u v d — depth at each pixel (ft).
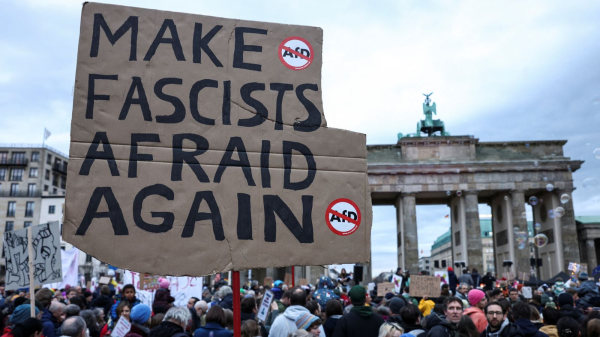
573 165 282.56
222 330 34.99
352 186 25.61
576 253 276.82
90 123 23.71
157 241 23.04
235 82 25.50
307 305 40.47
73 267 87.35
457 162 285.23
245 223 23.97
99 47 24.62
